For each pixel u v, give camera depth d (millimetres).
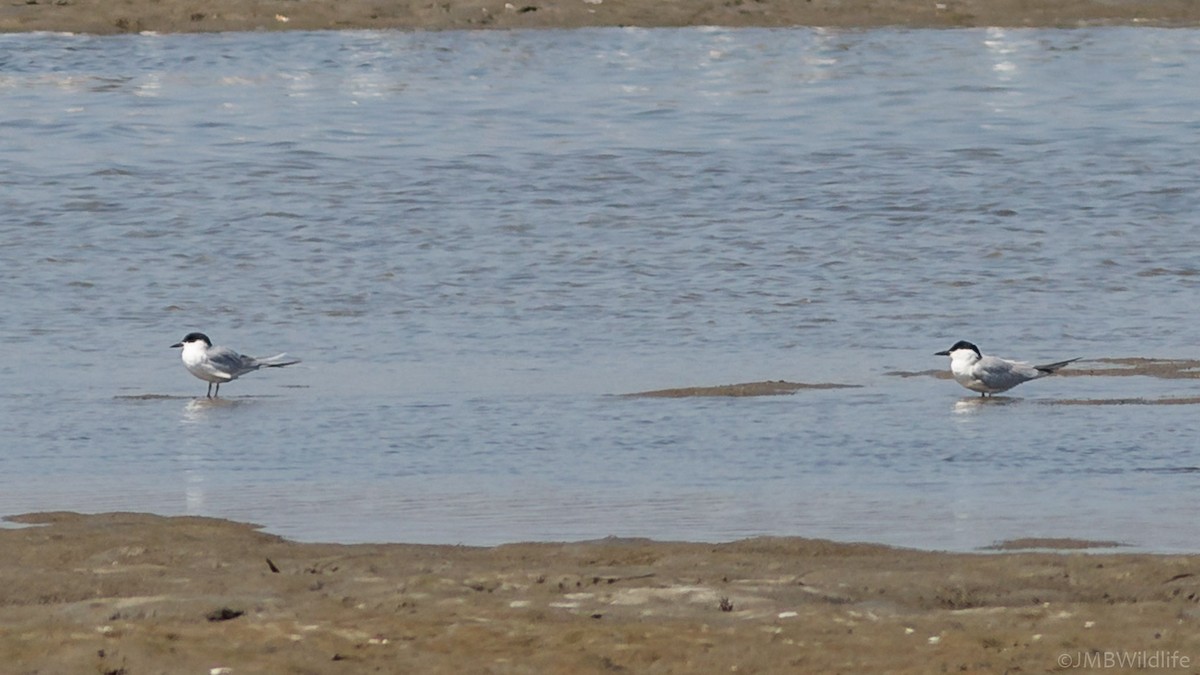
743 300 90500
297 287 94000
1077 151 134500
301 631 37031
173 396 69125
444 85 162000
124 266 99000
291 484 54219
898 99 157500
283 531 48031
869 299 90812
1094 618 37875
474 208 115312
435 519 49344
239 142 137250
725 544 45344
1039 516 49094
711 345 80188
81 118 145250
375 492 52906
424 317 87000
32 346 80438
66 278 95938
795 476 54875
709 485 53656
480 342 80938
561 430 62000
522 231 108625
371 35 180125
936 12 192375
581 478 54688
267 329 84625
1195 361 75688
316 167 128125
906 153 134375
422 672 34812
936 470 55594
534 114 149875
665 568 42688
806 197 118938
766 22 189250
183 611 38469
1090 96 158375
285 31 180625
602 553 44500
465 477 55000
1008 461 56719
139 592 40562
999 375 67375
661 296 91375
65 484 54344
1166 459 56812
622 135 141125
